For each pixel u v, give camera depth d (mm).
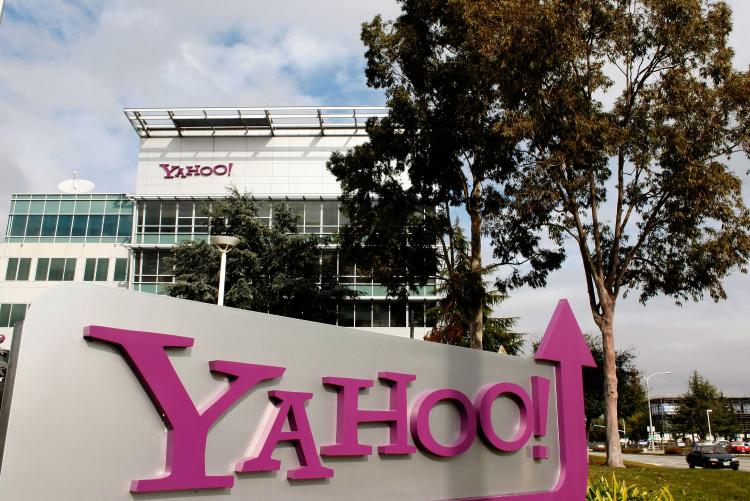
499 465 6438
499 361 6723
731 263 19438
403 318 39906
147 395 4262
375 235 23641
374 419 5484
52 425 3848
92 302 4121
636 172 20109
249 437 4699
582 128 18312
